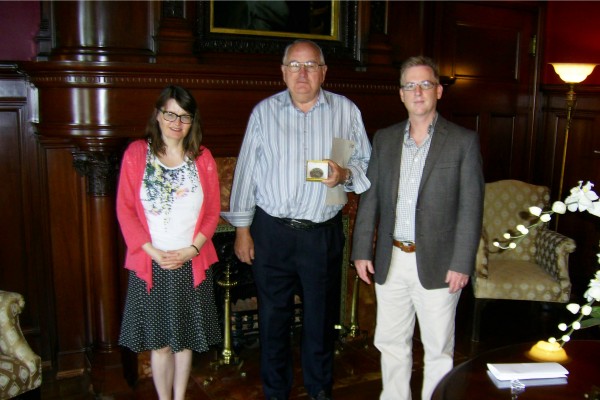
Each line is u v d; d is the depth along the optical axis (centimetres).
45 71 256
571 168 438
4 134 291
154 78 270
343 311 347
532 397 163
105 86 262
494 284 350
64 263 300
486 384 171
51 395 291
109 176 278
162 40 280
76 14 266
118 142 271
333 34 333
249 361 326
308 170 226
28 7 285
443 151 224
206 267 239
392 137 237
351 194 338
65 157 292
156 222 229
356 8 333
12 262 302
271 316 251
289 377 263
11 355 229
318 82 233
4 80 287
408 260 234
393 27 352
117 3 271
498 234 390
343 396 289
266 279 248
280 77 297
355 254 248
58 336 305
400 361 247
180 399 251
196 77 279
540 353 190
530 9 430
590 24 418
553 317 403
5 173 294
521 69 438
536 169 455
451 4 395
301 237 241
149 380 304
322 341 254
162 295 234
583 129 429
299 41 233
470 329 371
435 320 232
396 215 235
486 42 417
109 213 282
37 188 299
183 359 246
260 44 313
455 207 227
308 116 240
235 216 250
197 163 235
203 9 297
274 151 240
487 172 436
